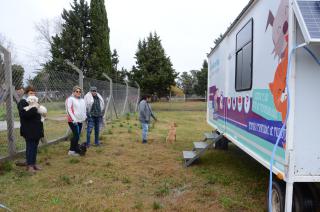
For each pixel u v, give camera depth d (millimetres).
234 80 6445
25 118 6566
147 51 37938
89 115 9523
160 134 13023
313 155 3562
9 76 7484
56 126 12125
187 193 5566
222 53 7750
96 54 31969
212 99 9414
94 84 13914
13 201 5062
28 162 6711
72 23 31984
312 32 3213
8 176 6312
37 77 9414
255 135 4906
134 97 27031
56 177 6352
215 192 5578
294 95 3523
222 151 9148
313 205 3791
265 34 4449
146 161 7910
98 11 32125
